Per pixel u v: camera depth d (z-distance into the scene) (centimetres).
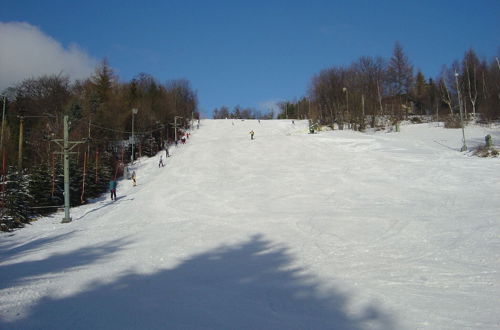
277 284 888
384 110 8344
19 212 2392
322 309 724
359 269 963
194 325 658
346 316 686
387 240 1248
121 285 907
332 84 8488
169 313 717
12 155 3850
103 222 2066
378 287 824
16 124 5147
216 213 2012
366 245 1205
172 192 2773
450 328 615
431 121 7225
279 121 9131
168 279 953
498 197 1830
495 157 3027
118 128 5425
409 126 6406
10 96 5897
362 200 2041
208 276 973
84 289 878
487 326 616
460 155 3312
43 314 714
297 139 4894
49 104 6022
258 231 1534
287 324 658
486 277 852
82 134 4606
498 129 4991
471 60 8262
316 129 7094
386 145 4116
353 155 3681
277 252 1195
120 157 5103
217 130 7700
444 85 8488
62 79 6669
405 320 654
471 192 2011
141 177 3916
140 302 782
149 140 5794
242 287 876
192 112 8981
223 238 1444
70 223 2216
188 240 1434
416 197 2005
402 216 1589
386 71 8744
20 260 1265
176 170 3762
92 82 6588
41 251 1417
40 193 2759
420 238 1241
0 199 2338
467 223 1384
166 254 1227
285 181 2822
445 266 946
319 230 1462
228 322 671
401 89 8644
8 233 2098
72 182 3088
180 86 9388
